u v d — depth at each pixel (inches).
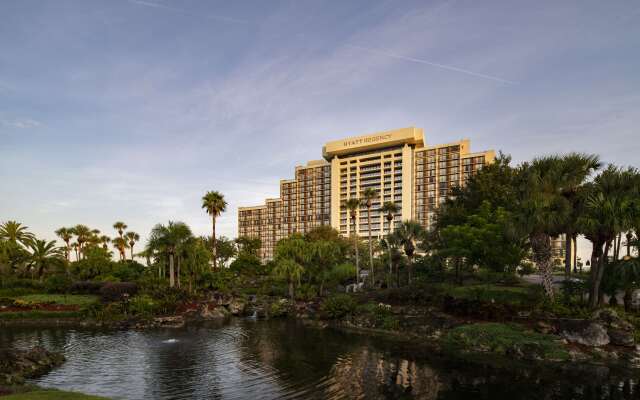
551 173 1425.9
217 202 3248.0
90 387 927.7
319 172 6924.2
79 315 2105.1
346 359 1206.9
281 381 973.2
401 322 1747.0
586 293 1512.1
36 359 1114.1
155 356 1264.8
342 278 3112.7
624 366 1075.9
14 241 3046.3
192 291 2620.6
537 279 2299.5
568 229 1491.1
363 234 6171.3
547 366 1095.6
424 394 864.3
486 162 5329.7
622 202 1262.3
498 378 983.0
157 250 2721.5
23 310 2166.6
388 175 6053.2
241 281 3538.4
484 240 1747.0
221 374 1040.8
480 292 1718.8
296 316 2292.1
